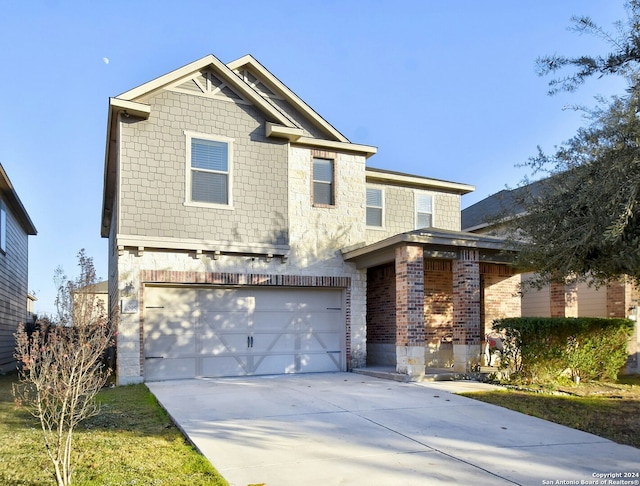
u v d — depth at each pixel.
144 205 12.56
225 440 6.87
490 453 6.47
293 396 10.19
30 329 21.23
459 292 13.20
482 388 11.18
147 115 12.62
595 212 6.86
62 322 6.25
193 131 13.29
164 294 13.04
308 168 14.97
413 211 18.02
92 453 6.32
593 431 7.67
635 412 8.98
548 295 18.09
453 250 13.23
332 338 14.91
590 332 12.31
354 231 15.38
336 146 15.23
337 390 10.94
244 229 13.60
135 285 12.45
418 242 12.51
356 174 15.66
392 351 15.89
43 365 5.73
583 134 7.39
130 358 12.22
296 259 14.41
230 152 13.66
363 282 15.23
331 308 15.01
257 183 13.91
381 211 17.31
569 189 7.51
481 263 15.04
